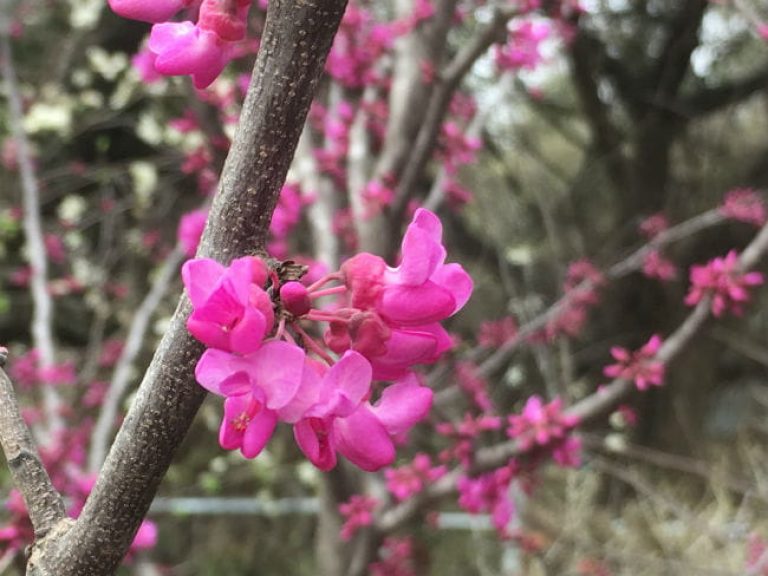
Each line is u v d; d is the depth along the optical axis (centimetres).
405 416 80
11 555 167
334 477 256
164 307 418
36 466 89
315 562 470
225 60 80
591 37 544
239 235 76
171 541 468
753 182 592
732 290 204
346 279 80
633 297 579
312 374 73
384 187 246
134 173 416
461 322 501
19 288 452
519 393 447
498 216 544
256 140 74
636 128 585
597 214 607
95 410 376
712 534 346
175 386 78
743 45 584
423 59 256
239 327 68
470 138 294
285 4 70
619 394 218
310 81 73
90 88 461
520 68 280
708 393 616
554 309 319
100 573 84
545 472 459
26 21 447
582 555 400
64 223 412
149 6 80
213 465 389
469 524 386
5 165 408
